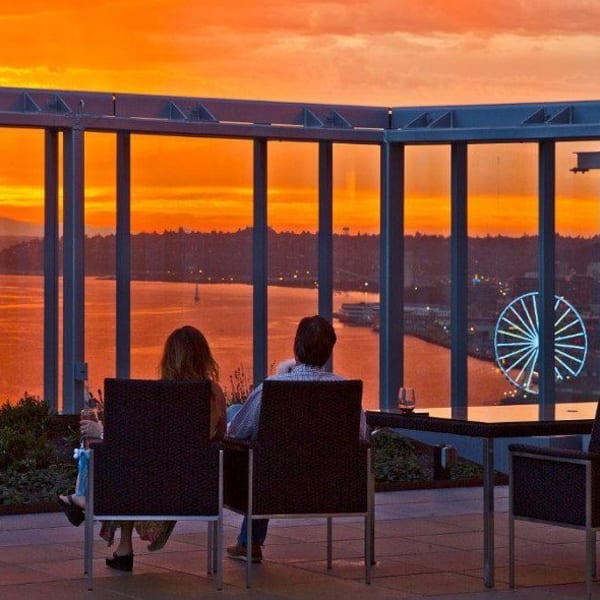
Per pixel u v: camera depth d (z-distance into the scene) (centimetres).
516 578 802
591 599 737
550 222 1550
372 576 802
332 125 1533
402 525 991
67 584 762
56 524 972
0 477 1121
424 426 809
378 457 1298
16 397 1427
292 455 764
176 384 753
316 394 764
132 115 1435
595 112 1499
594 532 763
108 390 751
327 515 771
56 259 1441
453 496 1146
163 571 806
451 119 1541
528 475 763
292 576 799
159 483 754
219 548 756
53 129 1419
